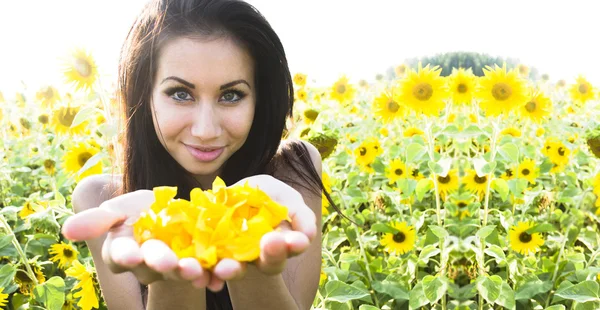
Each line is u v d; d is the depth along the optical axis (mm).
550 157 3896
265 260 905
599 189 3018
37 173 4715
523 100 2832
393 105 3498
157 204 1091
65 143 5301
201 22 1479
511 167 3492
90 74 2727
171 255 866
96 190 1865
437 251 2686
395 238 2979
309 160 1899
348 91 5758
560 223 3156
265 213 1027
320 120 3889
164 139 1550
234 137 1556
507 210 3055
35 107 7000
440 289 2449
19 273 2840
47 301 2521
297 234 908
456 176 3072
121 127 1875
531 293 2559
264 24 1583
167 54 1479
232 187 1105
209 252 911
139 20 1677
